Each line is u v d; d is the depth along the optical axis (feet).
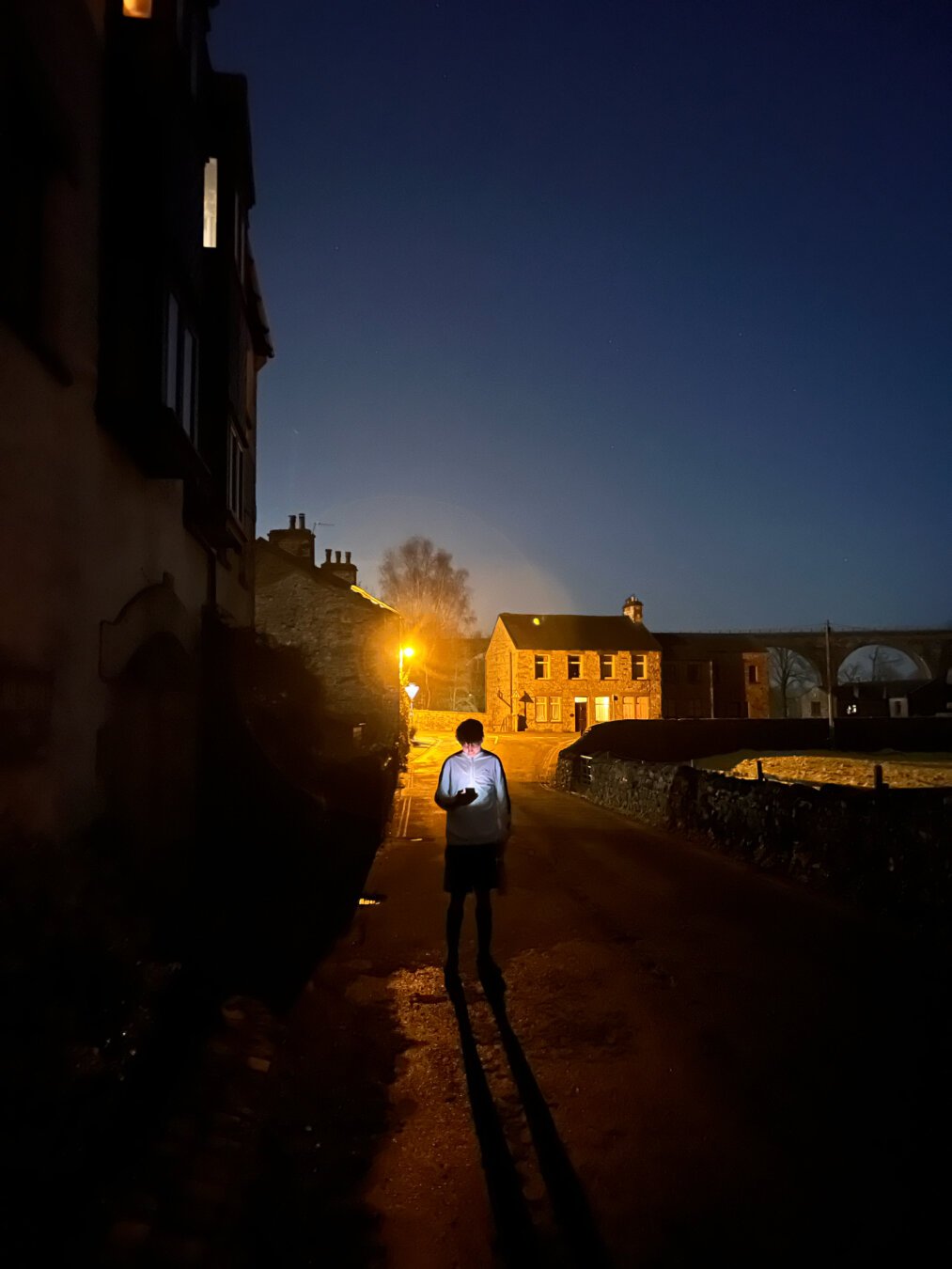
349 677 82.28
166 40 24.03
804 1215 10.39
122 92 23.67
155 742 28.40
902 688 230.48
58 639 19.77
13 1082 10.43
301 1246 10.14
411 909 27.27
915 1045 15.19
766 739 112.37
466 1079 14.71
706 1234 10.11
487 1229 10.46
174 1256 9.28
